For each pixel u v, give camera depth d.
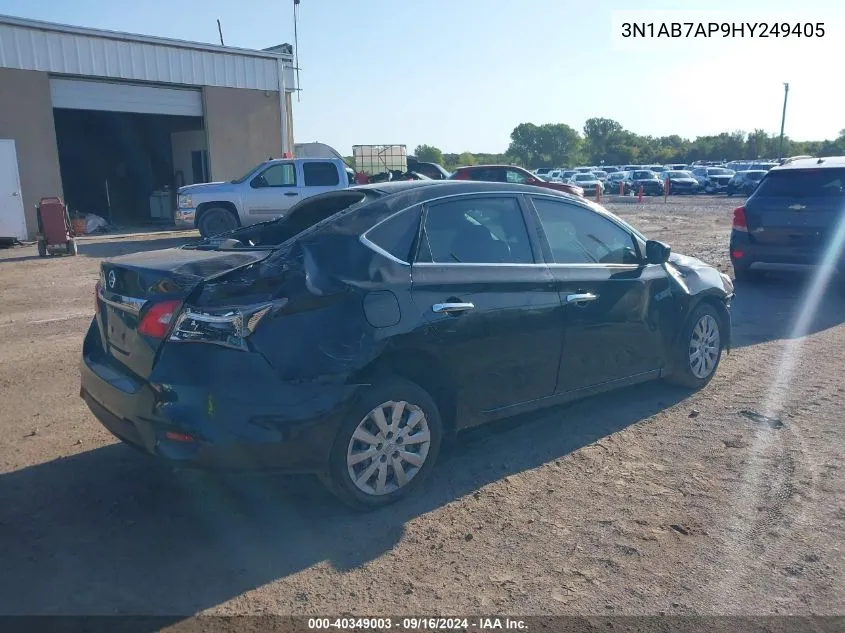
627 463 4.70
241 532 3.86
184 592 3.34
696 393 6.03
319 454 3.77
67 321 8.78
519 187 4.92
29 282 11.75
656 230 19.91
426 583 3.41
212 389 3.57
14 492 4.25
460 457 4.82
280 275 3.77
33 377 6.48
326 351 3.76
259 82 24.72
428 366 4.24
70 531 3.84
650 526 3.91
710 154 91.62
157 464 4.64
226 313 3.62
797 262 10.24
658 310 5.52
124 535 3.81
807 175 10.27
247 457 3.61
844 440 5.02
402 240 4.20
